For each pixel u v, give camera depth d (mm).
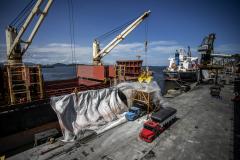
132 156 13602
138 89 27547
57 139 17125
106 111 22953
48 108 18047
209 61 57938
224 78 63156
